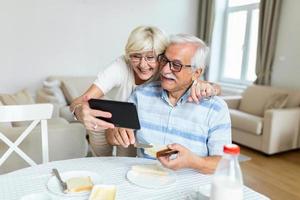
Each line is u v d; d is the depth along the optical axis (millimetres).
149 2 4855
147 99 1409
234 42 5043
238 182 766
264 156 3377
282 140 3400
